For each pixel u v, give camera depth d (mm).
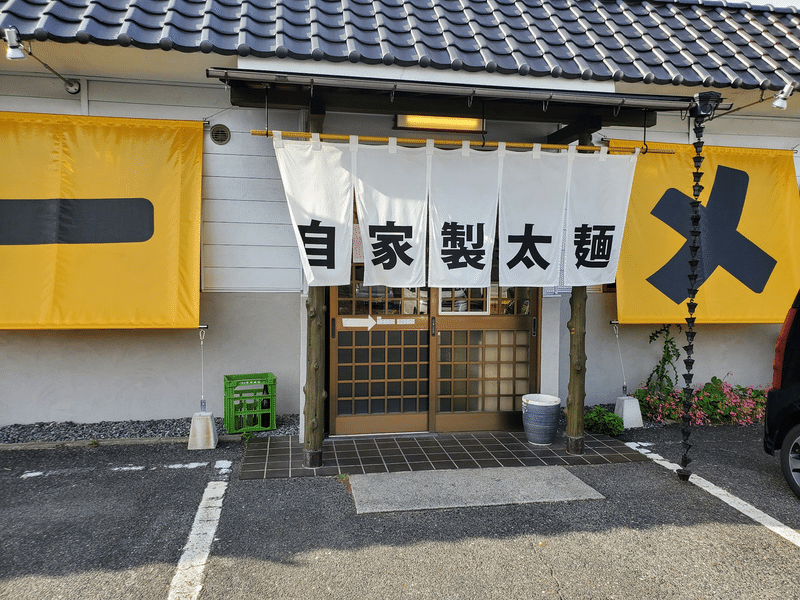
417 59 5344
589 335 7758
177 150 6332
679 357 7953
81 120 6121
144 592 3477
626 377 7902
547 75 5594
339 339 6492
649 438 6664
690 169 7363
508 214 5547
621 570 3809
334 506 4691
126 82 6395
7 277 5953
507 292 6891
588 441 6508
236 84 4965
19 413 6426
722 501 4887
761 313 7578
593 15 6891
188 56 5598
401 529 4312
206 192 6680
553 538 4219
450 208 5441
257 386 6484
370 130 6621
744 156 7555
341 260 5227
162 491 4938
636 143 7219
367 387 6590
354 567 3795
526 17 6449
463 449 6152
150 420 6711
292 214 5117
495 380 6898
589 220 5707
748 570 3824
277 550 3984
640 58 6137
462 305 6750
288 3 5805
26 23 4992
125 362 6621
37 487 4984
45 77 6254
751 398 7820
